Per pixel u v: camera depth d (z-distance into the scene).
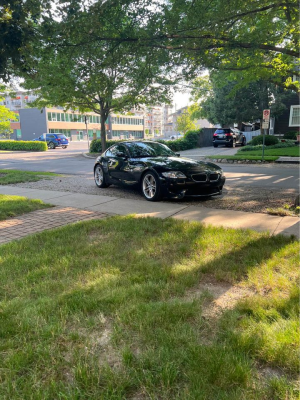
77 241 4.67
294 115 26.78
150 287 3.14
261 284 3.23
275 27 8.70
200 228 5.08
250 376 1.98
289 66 12.22
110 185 10.34
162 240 4.58
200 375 1.99
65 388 1.93
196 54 7.06
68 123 70.62
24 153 31.70
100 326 2.59
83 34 6.32
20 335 2.46
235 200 7.61
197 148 29.75
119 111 23.94
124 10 6.27
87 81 7.89
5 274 3.55
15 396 1.87
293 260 3.69
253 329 2.43
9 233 5.29
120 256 4.04
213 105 31.64
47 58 7.12
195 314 2.68
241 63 11.00
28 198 8.18
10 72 6.72
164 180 7.29
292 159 15.95
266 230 5.04
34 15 5.91
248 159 16.73
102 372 2.05
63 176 12.97
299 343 2.26
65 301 2.93
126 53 6.94
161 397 1.88
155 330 2.46
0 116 35.78
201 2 6.41
